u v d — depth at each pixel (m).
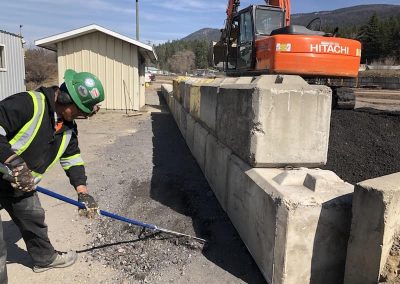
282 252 2.80
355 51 8.40
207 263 3.51
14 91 14.72
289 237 2.75
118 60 15.05
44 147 2.93
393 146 5.96
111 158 7.24
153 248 3.80
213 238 3.92
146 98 22.44
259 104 3.32
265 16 9.52
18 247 3.88
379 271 2.47
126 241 3.96
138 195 5.14
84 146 8.45
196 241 3.86
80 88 2.82
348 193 2.87
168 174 6.04
